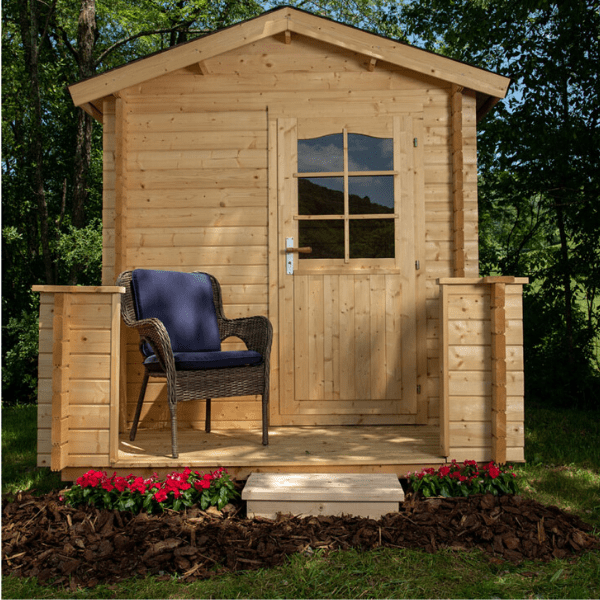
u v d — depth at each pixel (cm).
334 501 251
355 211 378
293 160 379
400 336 373
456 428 286
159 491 262
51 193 954
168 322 334
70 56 986
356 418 373
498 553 226
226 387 312
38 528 244
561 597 194
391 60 365
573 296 576
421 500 266
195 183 380
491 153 611
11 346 762
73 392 282
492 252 622
